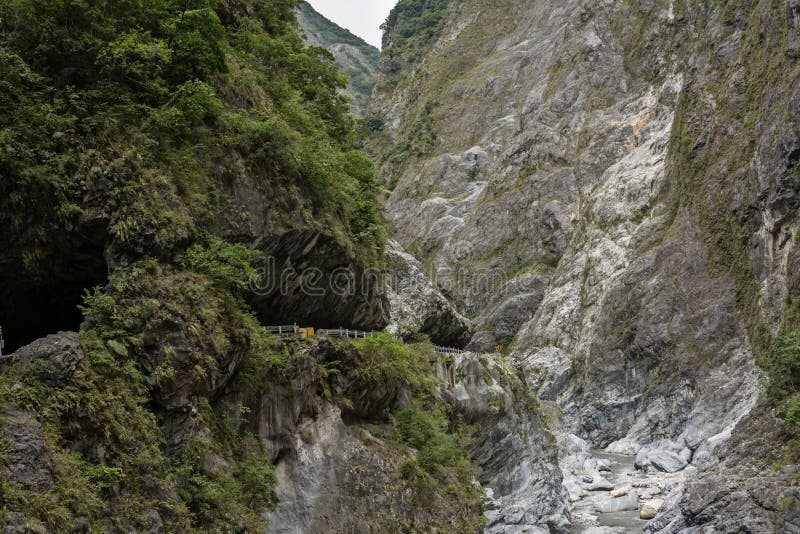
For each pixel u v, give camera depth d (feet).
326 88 102.22
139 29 59.11
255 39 86.89
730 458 128.36
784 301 203.41
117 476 42.70
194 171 59.98
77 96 52.75
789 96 213.46
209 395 54.03
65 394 41.86
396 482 70.03
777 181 208.03
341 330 77.56
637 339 248.11
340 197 85.10
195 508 49.67
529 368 278.05
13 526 34.22
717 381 214.28
